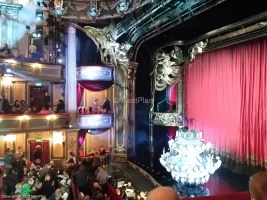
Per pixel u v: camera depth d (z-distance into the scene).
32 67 11.98
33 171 8.06
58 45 13.04
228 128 10.48
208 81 11.51
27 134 12.10
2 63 10.86
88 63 14.30
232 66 10.29
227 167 10.43
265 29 8.08
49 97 12.90
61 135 12.72
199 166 8.52
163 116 13.24
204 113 11.73
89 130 13.91
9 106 10.93
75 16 11.91
